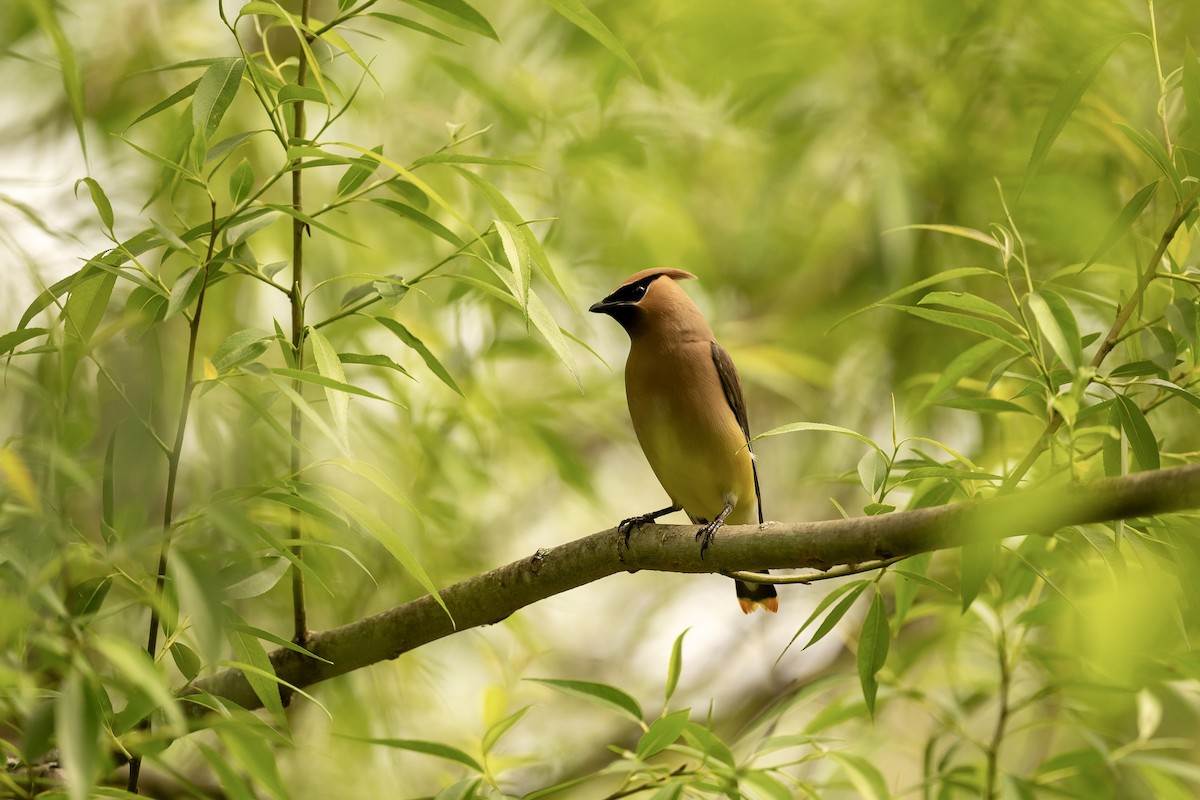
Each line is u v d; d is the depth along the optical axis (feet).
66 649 15.94
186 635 23.72
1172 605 21.07
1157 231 35.50
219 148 20.49
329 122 20.39
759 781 24.11
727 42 41.45
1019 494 19.19
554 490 50.52
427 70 44.45
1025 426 34.19
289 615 36.09
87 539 18.90
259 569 21.58
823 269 49.75
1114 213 36.45
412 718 39.32
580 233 45.85
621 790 24.09
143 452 20.06
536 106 42.24
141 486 20.08
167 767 19.77
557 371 44.50
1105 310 31.01
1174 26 38.55
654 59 43.29
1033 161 22.31
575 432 54.65
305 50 20.22
